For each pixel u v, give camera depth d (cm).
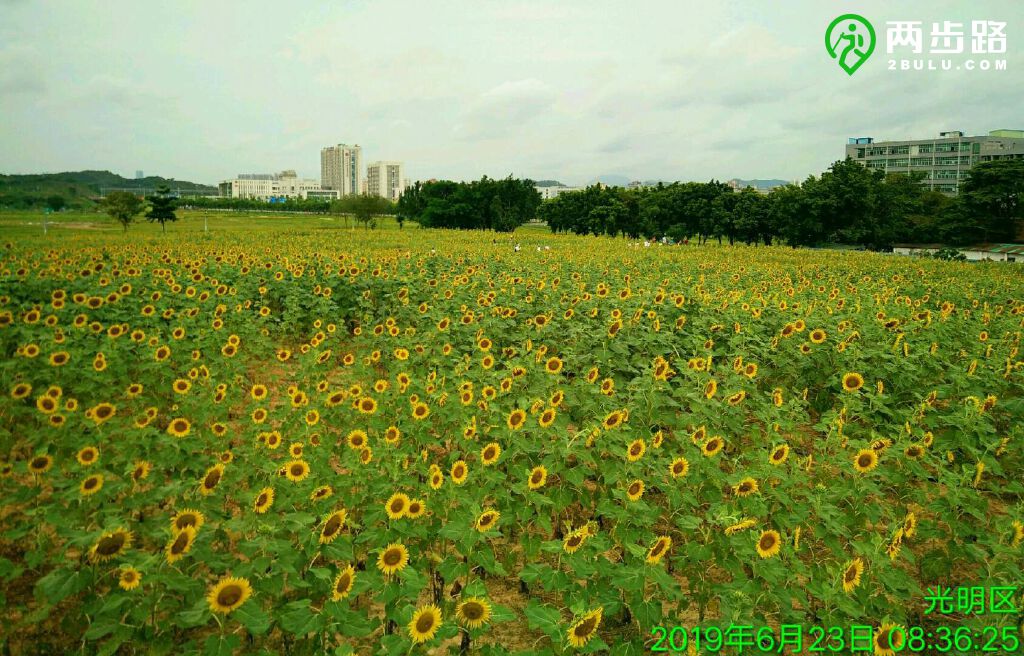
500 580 582
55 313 1195
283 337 1358
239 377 927
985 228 7306
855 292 2075
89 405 798
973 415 745
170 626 399
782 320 1305
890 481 621
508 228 9738
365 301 1527
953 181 15600
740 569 467
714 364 1182
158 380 928
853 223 6675
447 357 1055
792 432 729
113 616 388
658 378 760
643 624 408
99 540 388
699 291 1661
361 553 550
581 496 603
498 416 685
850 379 769
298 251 3394
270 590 407
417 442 695
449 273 2023
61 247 3375
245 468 595
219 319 1131
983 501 585
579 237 6750
